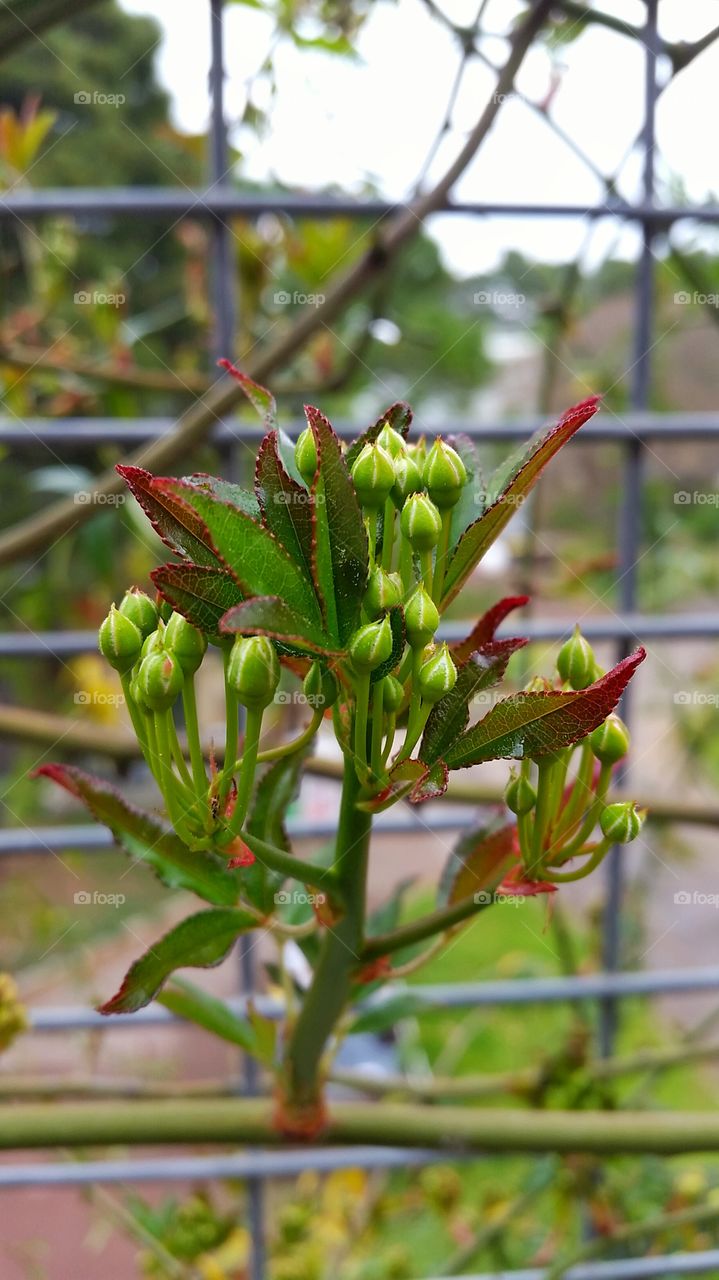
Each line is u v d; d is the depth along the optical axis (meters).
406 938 0.31
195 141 0.51
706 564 0.86
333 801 0.48
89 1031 0.45
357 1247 0.54
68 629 0.60
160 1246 0.47
